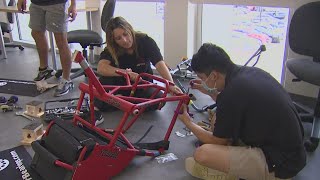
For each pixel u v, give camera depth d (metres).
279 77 3.17
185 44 3.49
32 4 3.05
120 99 1.65
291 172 1.44
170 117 2.50
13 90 3.09
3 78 3.48
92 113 1.87
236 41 3.38
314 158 1.97
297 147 1.43
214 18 3.45
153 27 3.98
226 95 1.42
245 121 1.43
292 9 2.78
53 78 3.46
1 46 4.34
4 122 2.39
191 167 1.75
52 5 2.90
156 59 2.48
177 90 1.92
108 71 2.42
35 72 3.73
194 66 1.50
